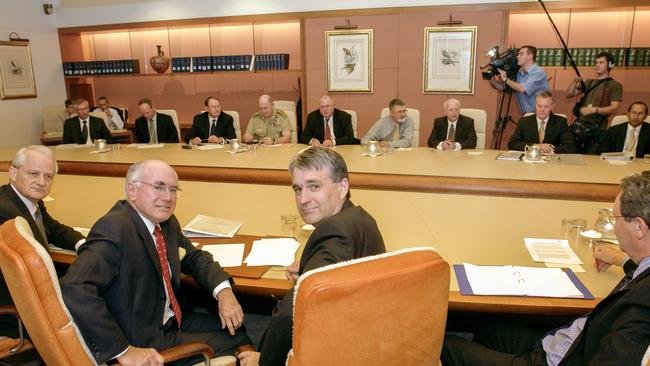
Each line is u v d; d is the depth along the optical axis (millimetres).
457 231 2029
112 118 6512
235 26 6586
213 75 6840
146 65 7051
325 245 1233
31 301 1146
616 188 2771
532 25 5676
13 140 6422
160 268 1581
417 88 5758
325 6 5785
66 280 1317
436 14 5508
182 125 6836
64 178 3215
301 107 6160
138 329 1499
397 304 968
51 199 2674
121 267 1459
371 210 2355
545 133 4133
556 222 2127
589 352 1215
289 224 2064
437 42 5566
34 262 1139
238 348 1541
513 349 1592
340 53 5859
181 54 6863
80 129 5250
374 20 5684
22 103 6508
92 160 3879
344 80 5922
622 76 5621
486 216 2230
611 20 5473
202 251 1793
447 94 5695
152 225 1635
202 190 2805
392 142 4395
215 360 1542
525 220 2162
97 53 7254
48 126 6543
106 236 1443
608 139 4090
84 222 2285
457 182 2982
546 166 3342
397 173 3146
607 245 1684
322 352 927
